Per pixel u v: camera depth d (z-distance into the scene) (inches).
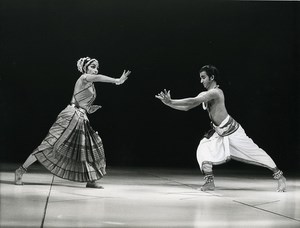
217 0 310.8
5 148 321.7
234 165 319.9
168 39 323.0
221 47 321.7
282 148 308.7
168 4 315.0
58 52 321.7
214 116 181.8
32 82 322.7
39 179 206.1
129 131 332.5
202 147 180.4
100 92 329.1
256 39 313.6
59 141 174.2
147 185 191.6
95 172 177.3
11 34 313.6
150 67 327.6
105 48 324.8
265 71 314.7
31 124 325.4
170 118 332.5
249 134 320.2
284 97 306.7
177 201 144.3
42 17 313.9
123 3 314.5
